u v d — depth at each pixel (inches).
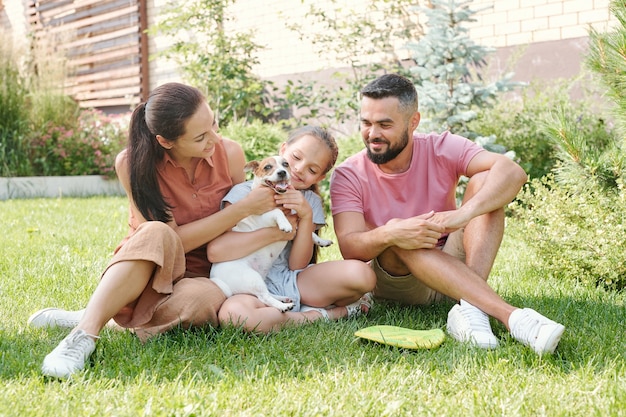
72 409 79.6
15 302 133.9
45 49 402.6
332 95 355.9
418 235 111.1
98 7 508.7
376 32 332.5
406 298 130.3
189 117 108.0
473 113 232.8
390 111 116.7
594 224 150.9
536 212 163.0
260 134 311.9
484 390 84.3
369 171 127.5
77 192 377.4
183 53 384.8
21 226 244.5
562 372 90.8
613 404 78.4
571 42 262.5
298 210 122.1
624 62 146.6
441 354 100.2
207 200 122.6
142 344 106.7
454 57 240.2
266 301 115.5
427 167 126.1
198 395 82.0
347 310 124.4
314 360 99.0
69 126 400.5
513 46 280.4
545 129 167.3
